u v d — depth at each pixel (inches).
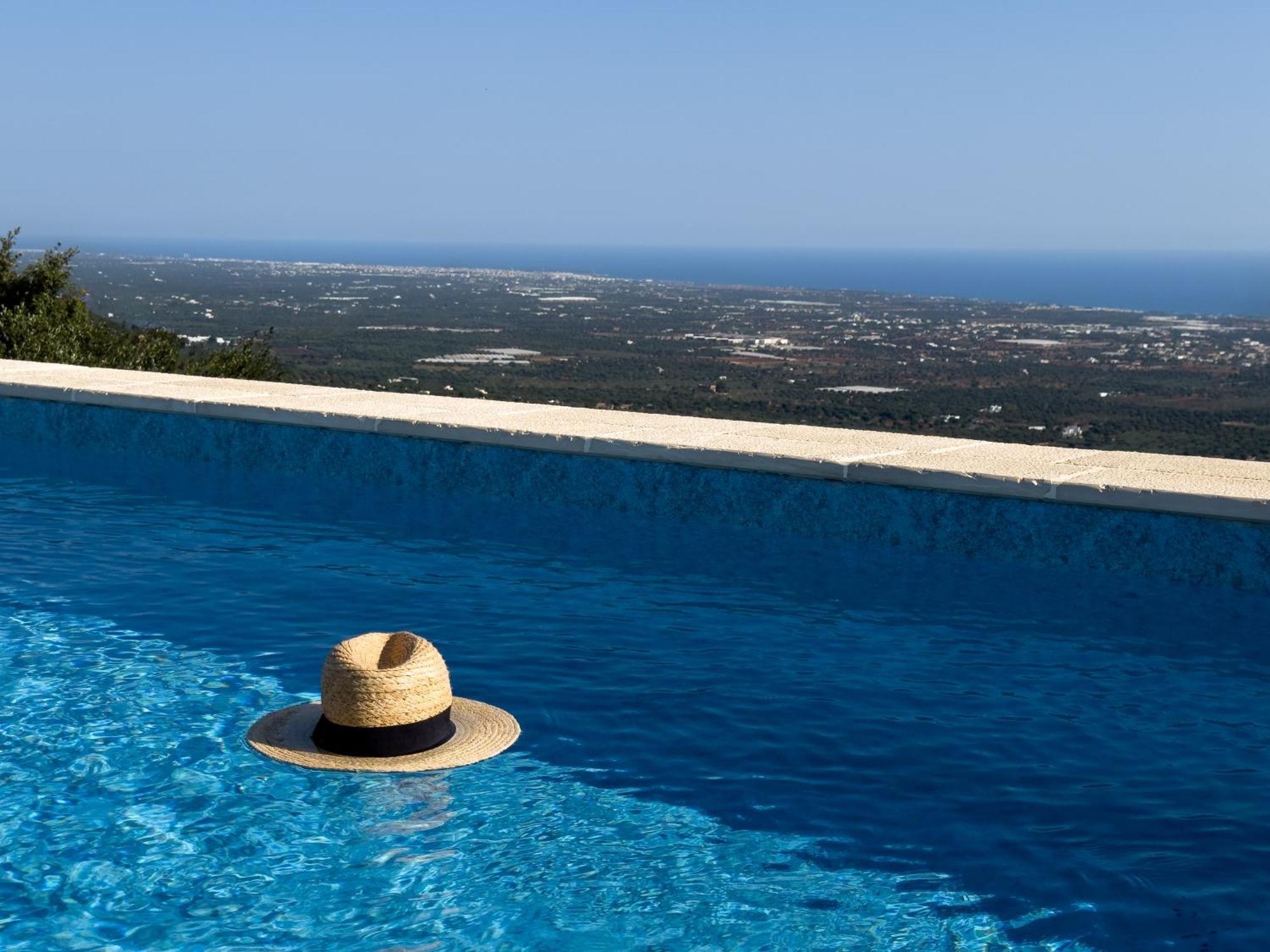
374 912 91.5
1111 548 185.8
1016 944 88.0
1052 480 185.9
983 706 134.3
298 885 95.0
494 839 102.7
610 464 223.0
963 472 192.1
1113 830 105.7
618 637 155.9
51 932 88.3
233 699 133.0
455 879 96.2
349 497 234.7
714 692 137.5
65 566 185.2
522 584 179.0
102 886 94.5
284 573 183.2
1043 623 163.6
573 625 160.9
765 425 244.5
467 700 134.1
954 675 143.9
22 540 200.4
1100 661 149.5
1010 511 191.9
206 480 248.5
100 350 447.8
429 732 120.7
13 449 279.0
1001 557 193.5
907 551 198.1
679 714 130.7
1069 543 188.7
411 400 270.2
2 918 90.0
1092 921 91.0
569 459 226.5
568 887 95.2
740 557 194.2
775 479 209.3
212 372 456.4
